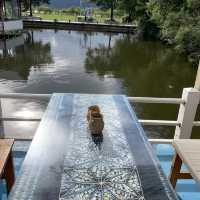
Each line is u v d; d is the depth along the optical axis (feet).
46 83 48.67
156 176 4.72
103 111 7.68
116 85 49.75
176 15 62.18
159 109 38.37
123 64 66.18
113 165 5.00
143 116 36.04
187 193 7.45
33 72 55.47
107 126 6.67
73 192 4.24
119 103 8.48
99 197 4.15
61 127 6.46
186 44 61.93
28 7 151.74
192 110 9.46
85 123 6.73
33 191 4.23
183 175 7.07
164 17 71.20
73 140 5.86
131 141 5.95
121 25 124.26
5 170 6.10
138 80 53.31
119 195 4.20
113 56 74.49
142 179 4.63
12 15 99.35
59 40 95.61
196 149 6.39
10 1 97.81
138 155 5.38
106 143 5.81
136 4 111.45
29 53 73.20
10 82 48.37
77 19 147.54
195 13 61.05
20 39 93.91
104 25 122.72
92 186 4.40
